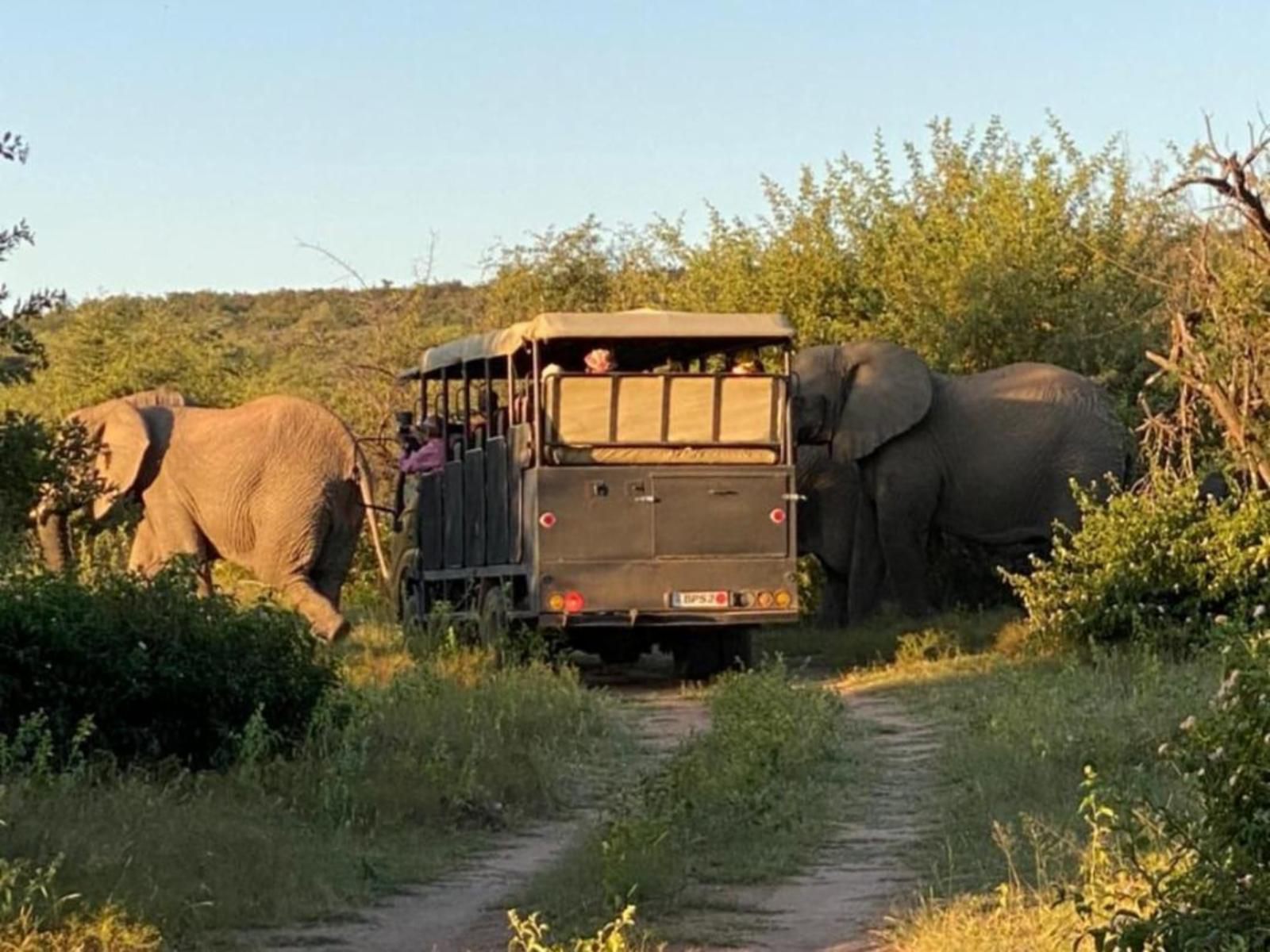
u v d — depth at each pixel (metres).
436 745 13.43
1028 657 18.61
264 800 11.66
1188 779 9.04
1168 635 17.86
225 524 21.09
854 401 23.08
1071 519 23.28
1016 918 8.33
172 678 12.66
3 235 13.09
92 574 14.71
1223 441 20.78
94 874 9.03
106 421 21.31
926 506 23.27
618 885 9.47
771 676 16.67
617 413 18.41
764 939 8.61
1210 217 17.83
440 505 22.17
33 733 11.45
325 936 8.91
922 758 14.06
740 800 11.66
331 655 14.65
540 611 18.17
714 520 18.47
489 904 9.69
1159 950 6.93
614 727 15.81
